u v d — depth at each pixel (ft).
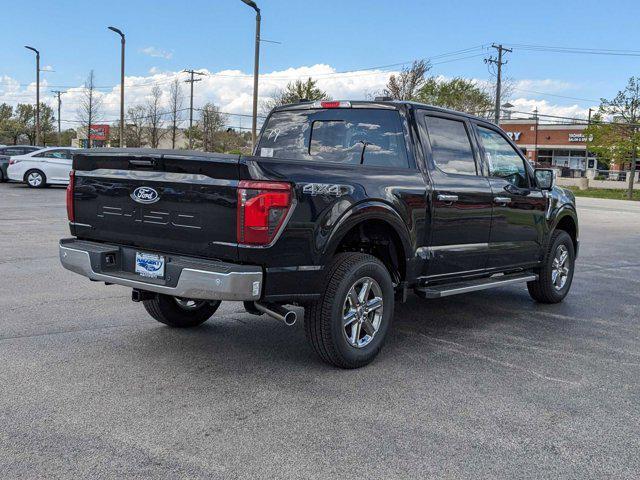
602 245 43.32
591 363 15.74
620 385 14.14
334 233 13.50
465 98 146.61
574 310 22.06
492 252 18.81
